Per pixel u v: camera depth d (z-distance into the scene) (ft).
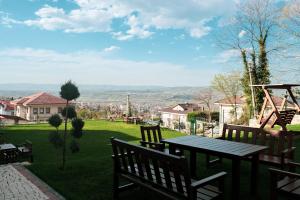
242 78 69.46
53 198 15.37
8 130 60.44
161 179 12.23
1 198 15.42
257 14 69.00
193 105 156.97
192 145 16.16
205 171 20.04
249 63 67.56
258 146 15.72
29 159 31.86
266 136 19.26
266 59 66.39
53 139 21.03
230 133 21.58
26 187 17.21
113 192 14.93
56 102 132.57
